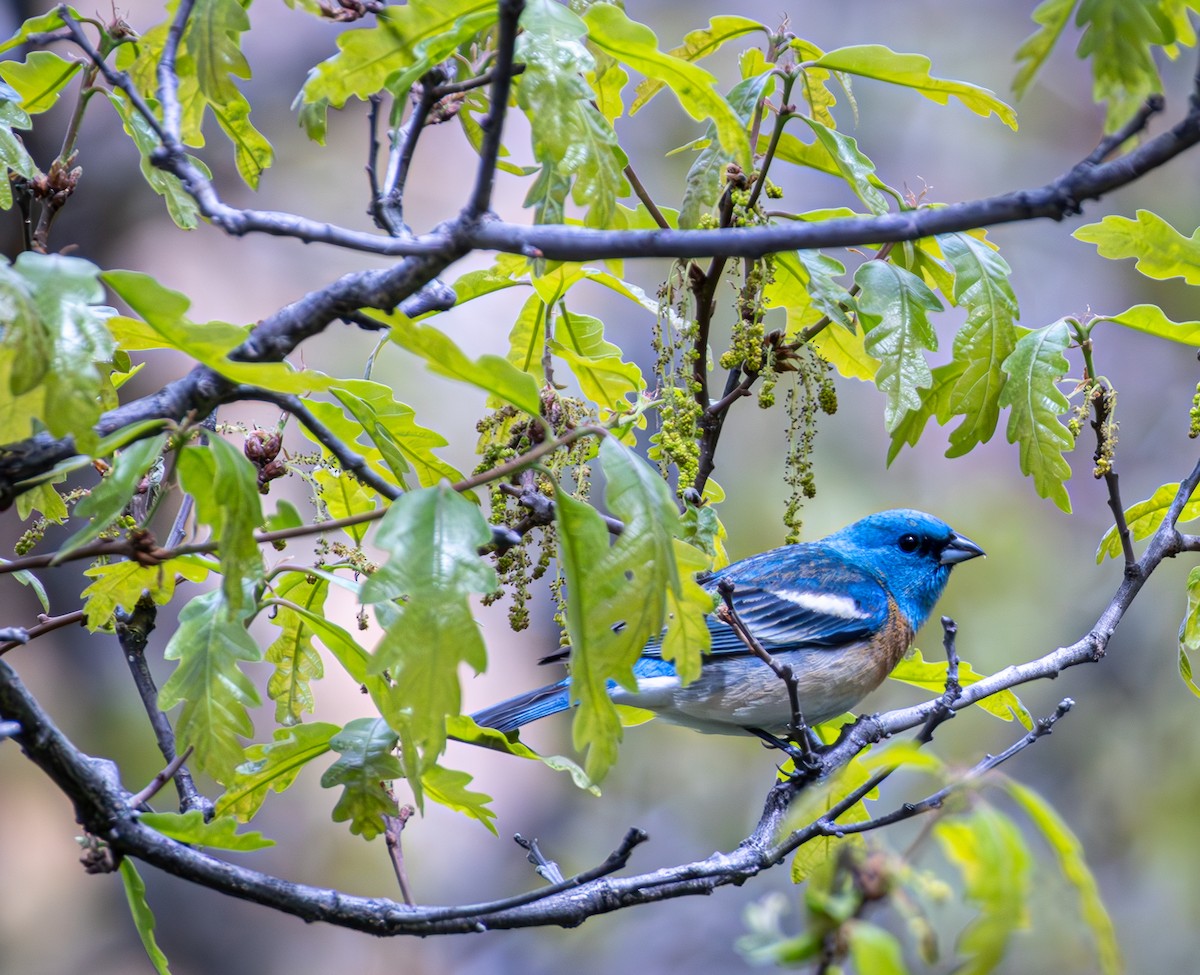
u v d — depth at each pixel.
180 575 6.35
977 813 3.61
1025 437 6.99
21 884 15.89
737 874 6.21
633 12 20.14
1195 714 16.19
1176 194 19.47
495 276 7.13
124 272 4.65
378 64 5.95
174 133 5.22
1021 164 20.09
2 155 6.62
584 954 17.56
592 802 17.53
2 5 15.23
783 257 7.10
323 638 6.12
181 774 6.57
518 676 18.45
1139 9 4.47
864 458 17.09
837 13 20.61
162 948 16.81
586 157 5.57
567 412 6.79
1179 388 19.66
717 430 7.23
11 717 5.36
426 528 4.82
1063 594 16.95
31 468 5.17
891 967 3.35
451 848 17.80
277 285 17.25
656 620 5.04
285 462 6.83
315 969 17.41
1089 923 3.56
